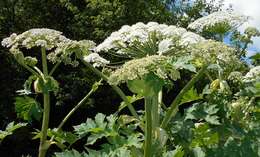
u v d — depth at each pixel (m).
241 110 5.48
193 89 5.56
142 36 5.03
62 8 28.17
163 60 3.79
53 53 5.61
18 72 26.31
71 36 27.72
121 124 5.00
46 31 5.66
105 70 5.34
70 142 5.80
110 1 26.61
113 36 5.21
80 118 26.20
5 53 26.14
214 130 5.22
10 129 6.11
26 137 23.52
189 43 4.88
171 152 4.64
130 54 5.16
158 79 3.75
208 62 4.80
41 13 28.19
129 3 25.91
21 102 5.81
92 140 4.84
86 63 5.36
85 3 29.36
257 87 5.67
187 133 5.04
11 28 27.98
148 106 4.14
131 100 5.46
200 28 5.52
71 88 24.88
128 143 4.71
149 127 4.16
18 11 28.11
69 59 5.59
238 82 5.95
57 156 4.75
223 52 4.79
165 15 26.95
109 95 25.09
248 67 6.40
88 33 26.56
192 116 5.13
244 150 4.76
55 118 26.23
